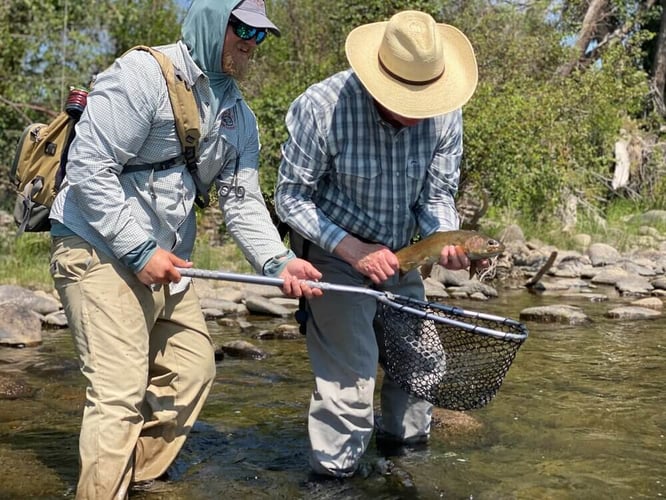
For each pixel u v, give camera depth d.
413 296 4.01
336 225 3.70
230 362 5.89
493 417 4.60
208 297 8.55
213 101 3.43
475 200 13.62
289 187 3.74
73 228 3.35
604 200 17.62
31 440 4.11
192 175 3.51
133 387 3.30
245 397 4.98
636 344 6.71
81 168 3.22
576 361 6.04
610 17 22.19
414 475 3.73
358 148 3.68
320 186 3.83
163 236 3.45
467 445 4.14
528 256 12.12
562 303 9.26
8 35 13.05
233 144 3.54
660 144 19.34
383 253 3.61
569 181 15.30
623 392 5.17
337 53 13.48
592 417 4.62
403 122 3.63
